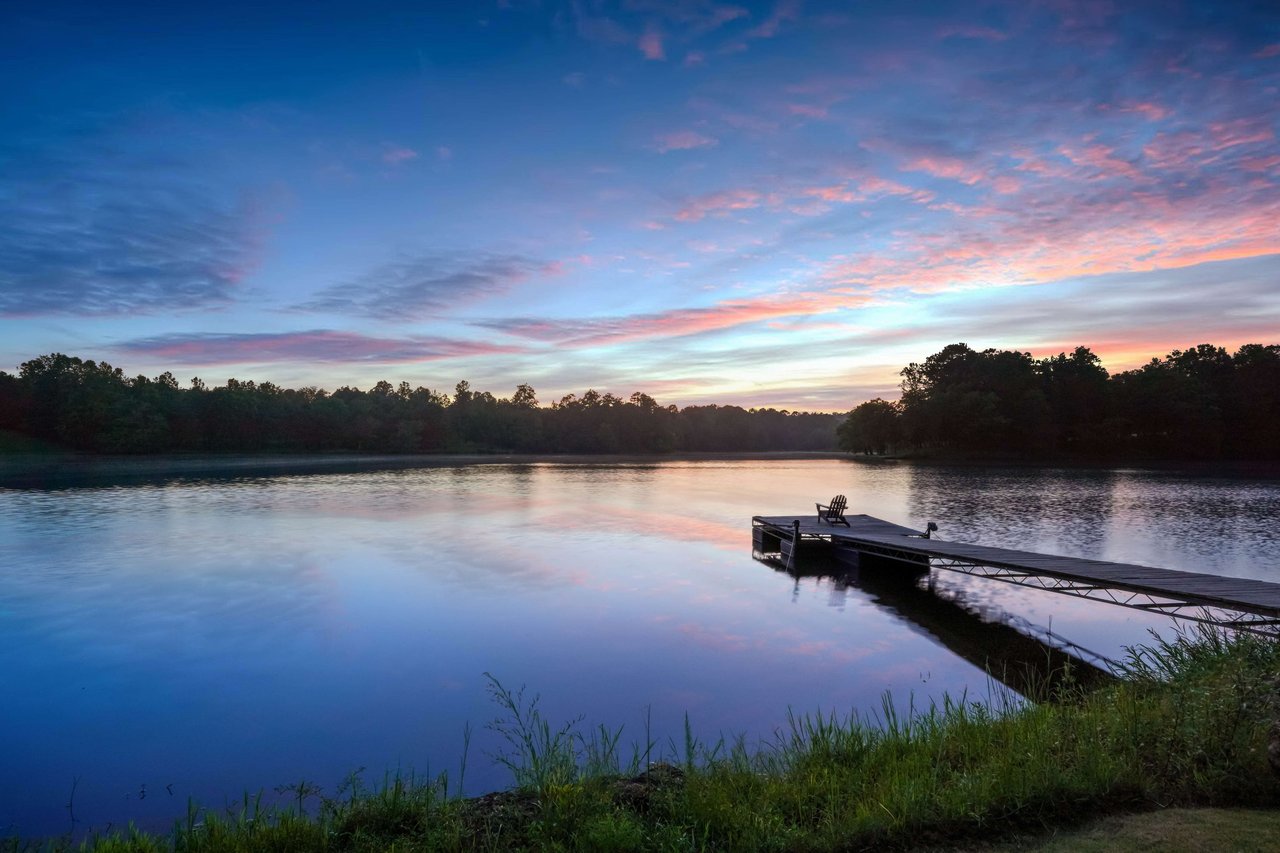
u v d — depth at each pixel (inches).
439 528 1038.4
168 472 2432.3
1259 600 406.6
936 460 3688.5
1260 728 209.9
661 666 429.7
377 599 601.0
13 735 339.3
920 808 181.2
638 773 235.8
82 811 269.7
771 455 5738.2
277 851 180.4
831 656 450.0
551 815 191.3
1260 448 3577.8
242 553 819.4
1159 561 772.0
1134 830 169.6
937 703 367.2
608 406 6638.8
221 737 335.6
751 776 221.9
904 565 786.2
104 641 488.1
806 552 857.5
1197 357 4131.4
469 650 462.3
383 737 333.7
